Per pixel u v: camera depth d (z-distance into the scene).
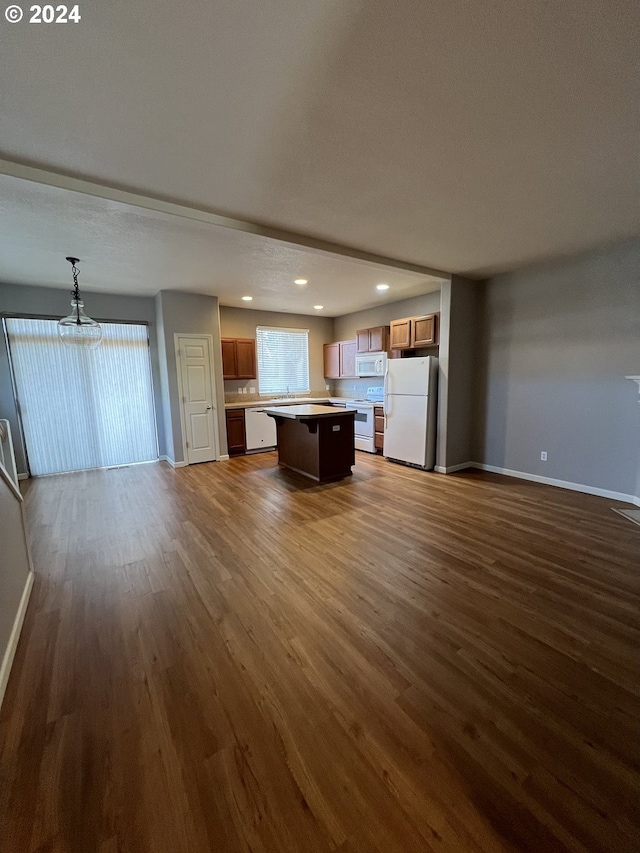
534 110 1.63
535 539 2.89
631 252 3.42
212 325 5.53
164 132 1.75
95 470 5.25
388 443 5.45
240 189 2.30
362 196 2.40
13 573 1.98
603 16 1.20
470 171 2.12
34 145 1.84
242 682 1.58
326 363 7.59
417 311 5.77
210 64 1.36
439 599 2.14
